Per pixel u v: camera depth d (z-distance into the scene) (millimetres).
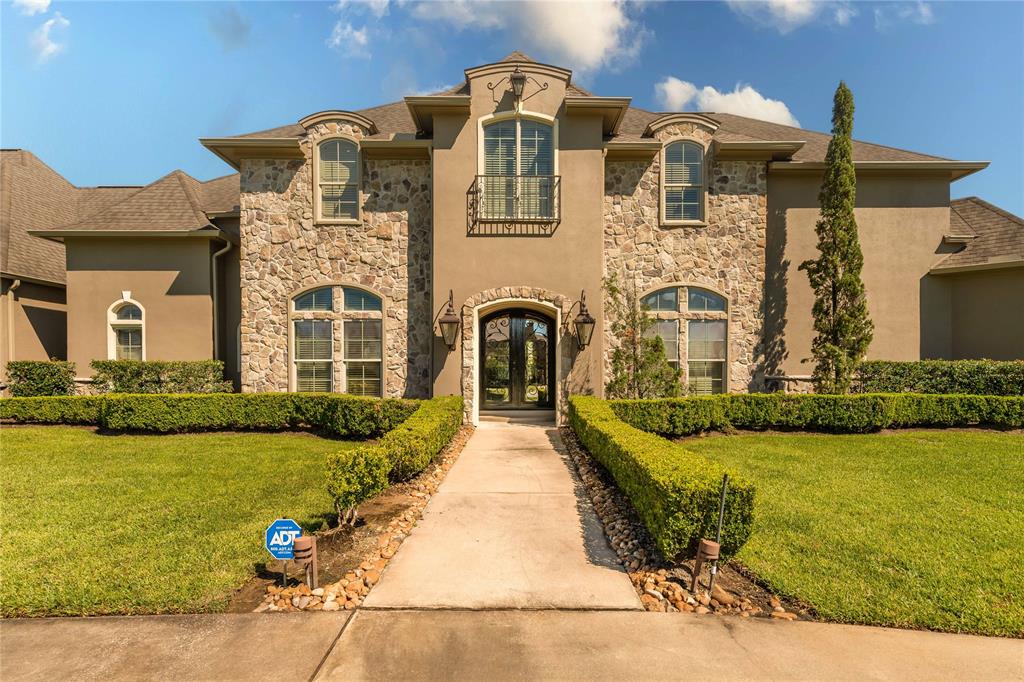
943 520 6074
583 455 9258
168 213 14930
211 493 7211
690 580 4629
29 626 3934
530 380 14922
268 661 3514
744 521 4582
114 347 14586
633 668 3434
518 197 12578
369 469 5770
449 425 10062
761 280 13492
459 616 4066
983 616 4012
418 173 13375
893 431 11742
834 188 12844
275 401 11766
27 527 5918
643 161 13484
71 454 9570
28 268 15633
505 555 5207
